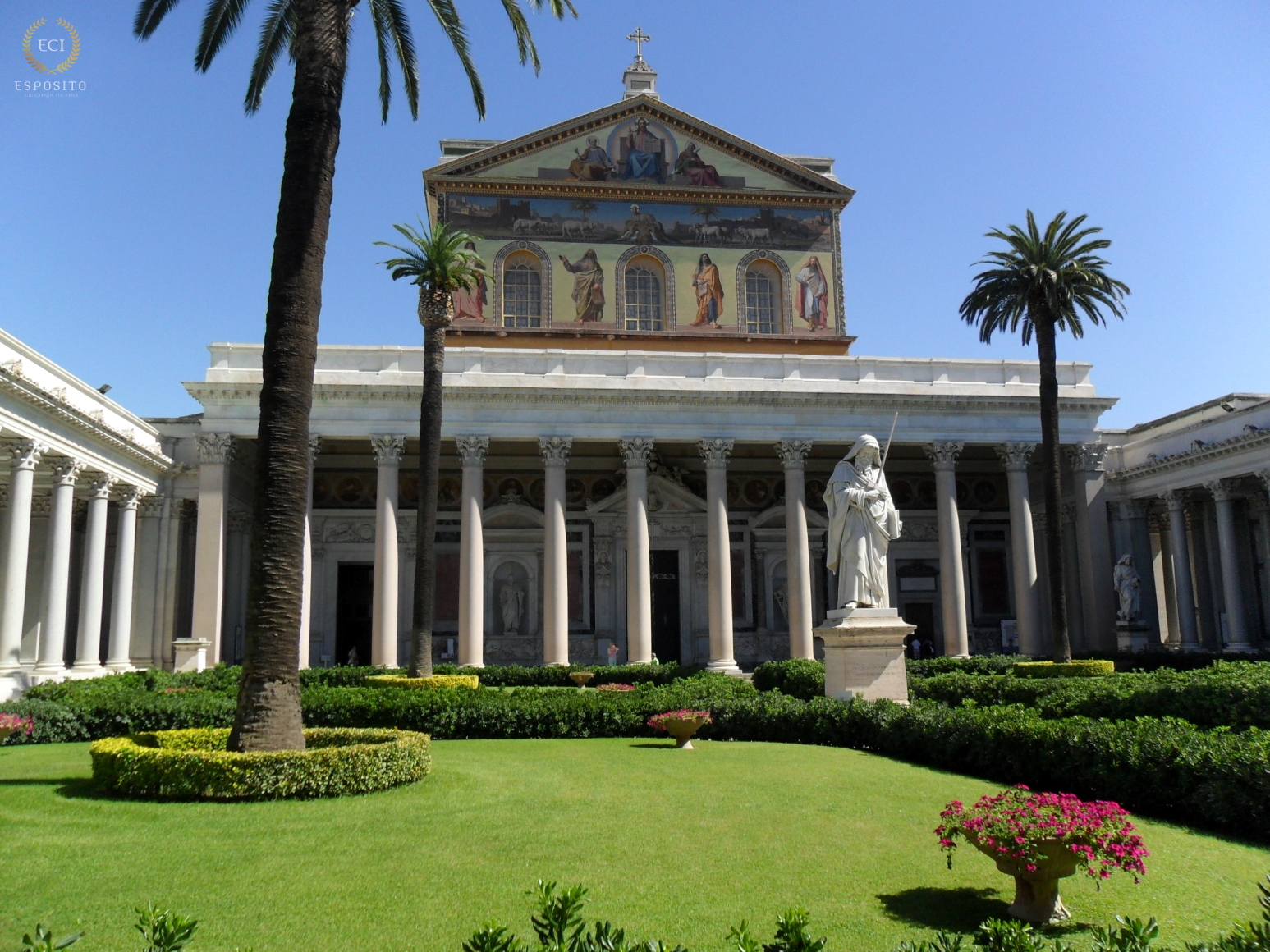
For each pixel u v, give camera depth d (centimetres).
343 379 4681
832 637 2398
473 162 5709
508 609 5575
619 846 1193
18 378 3198
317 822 1307
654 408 4884
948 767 1794
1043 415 4147
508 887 1027
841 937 888
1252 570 5378
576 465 5734
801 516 4900
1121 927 714
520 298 5684
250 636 1636
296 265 1773
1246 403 4984
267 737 1590
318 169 1827
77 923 916
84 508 4938
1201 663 4353
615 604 5638
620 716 2439
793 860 1136
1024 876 935
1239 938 702
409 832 1254
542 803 1445
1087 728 1535
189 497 5038
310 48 1855
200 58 2562
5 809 1370
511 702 2458
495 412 4778
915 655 5791
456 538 5584
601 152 5844
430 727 2409
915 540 5966
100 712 2388
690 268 5803
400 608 5469
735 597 5775
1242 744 1318
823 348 5766
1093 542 5084
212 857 1135
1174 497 5231
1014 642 5706
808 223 5947
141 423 4650
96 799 1446
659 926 913
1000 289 4225
